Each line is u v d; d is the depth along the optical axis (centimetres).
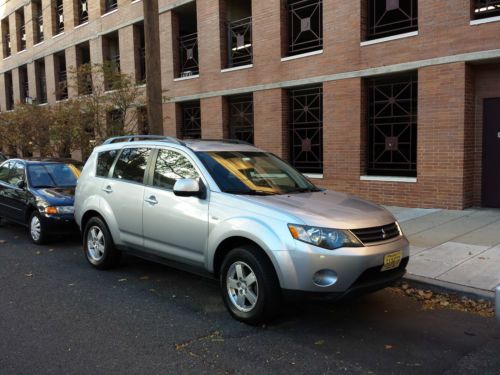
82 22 2142
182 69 1644
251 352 397
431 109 1014
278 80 1291
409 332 440
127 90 1214
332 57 1170
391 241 457
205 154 543
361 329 447
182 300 532
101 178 653
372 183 1123
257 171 551
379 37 1166
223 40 1457
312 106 1267
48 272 650
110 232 629
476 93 1013
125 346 409
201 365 373
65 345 411
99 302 525
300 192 536
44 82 2527
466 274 576
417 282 561
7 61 2791
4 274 640
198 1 1504
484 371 362
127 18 1794
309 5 1234
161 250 551
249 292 452
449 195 1005
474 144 1023
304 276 414
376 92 1142
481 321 467
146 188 575
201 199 505
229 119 1481
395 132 1122
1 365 372
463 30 959
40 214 810
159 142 589
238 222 457
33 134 1578
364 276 431
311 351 399
